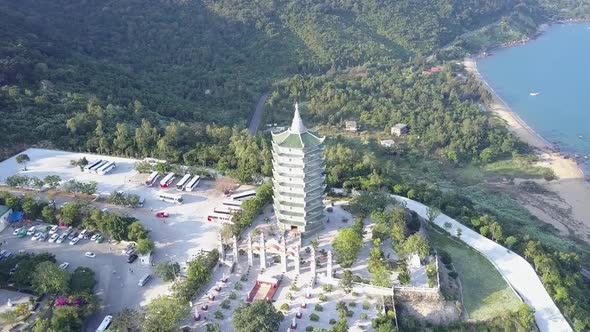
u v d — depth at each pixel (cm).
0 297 16000
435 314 16188
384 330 14538
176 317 14588
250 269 17425
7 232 19275
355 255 17350
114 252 18325
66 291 15700
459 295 17212
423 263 17662
